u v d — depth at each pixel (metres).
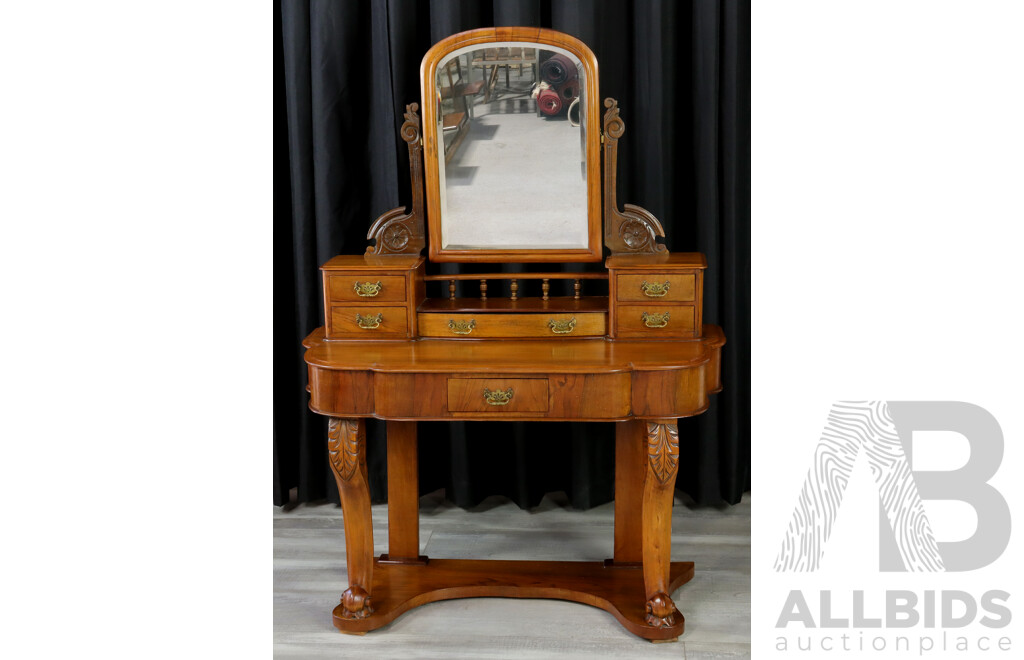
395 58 3.33
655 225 3.03
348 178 3.44
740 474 3.57
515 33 2.93
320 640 2.85
